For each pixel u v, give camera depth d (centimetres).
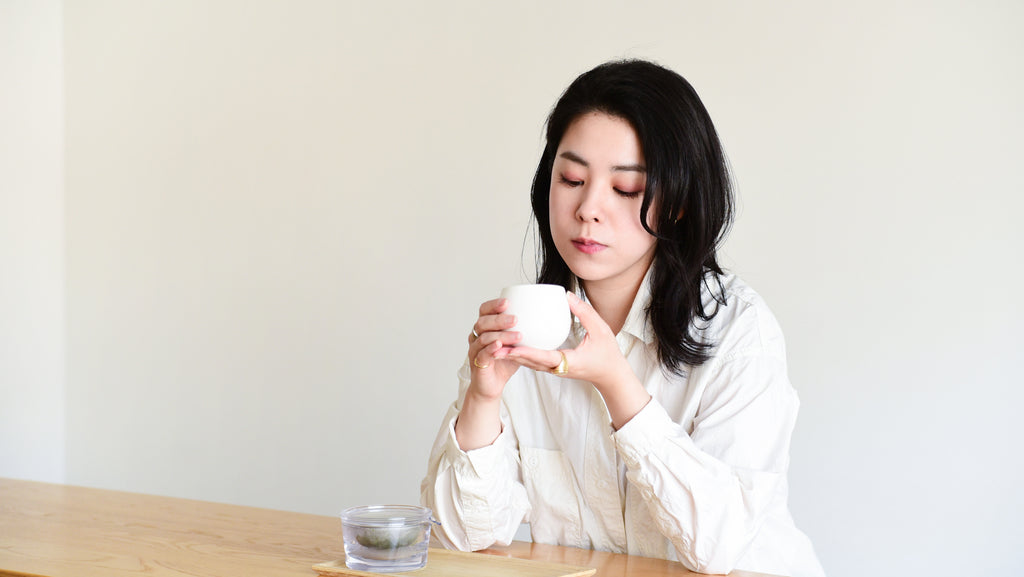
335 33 347
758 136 290
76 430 392
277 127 356
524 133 318
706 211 119
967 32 270
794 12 287
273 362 356
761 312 124
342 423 344
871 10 279
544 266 137
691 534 110
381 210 338
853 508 279
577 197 117
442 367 329
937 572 271
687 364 123
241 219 362
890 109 277
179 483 373
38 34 385
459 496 121
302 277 351
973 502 268
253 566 110
